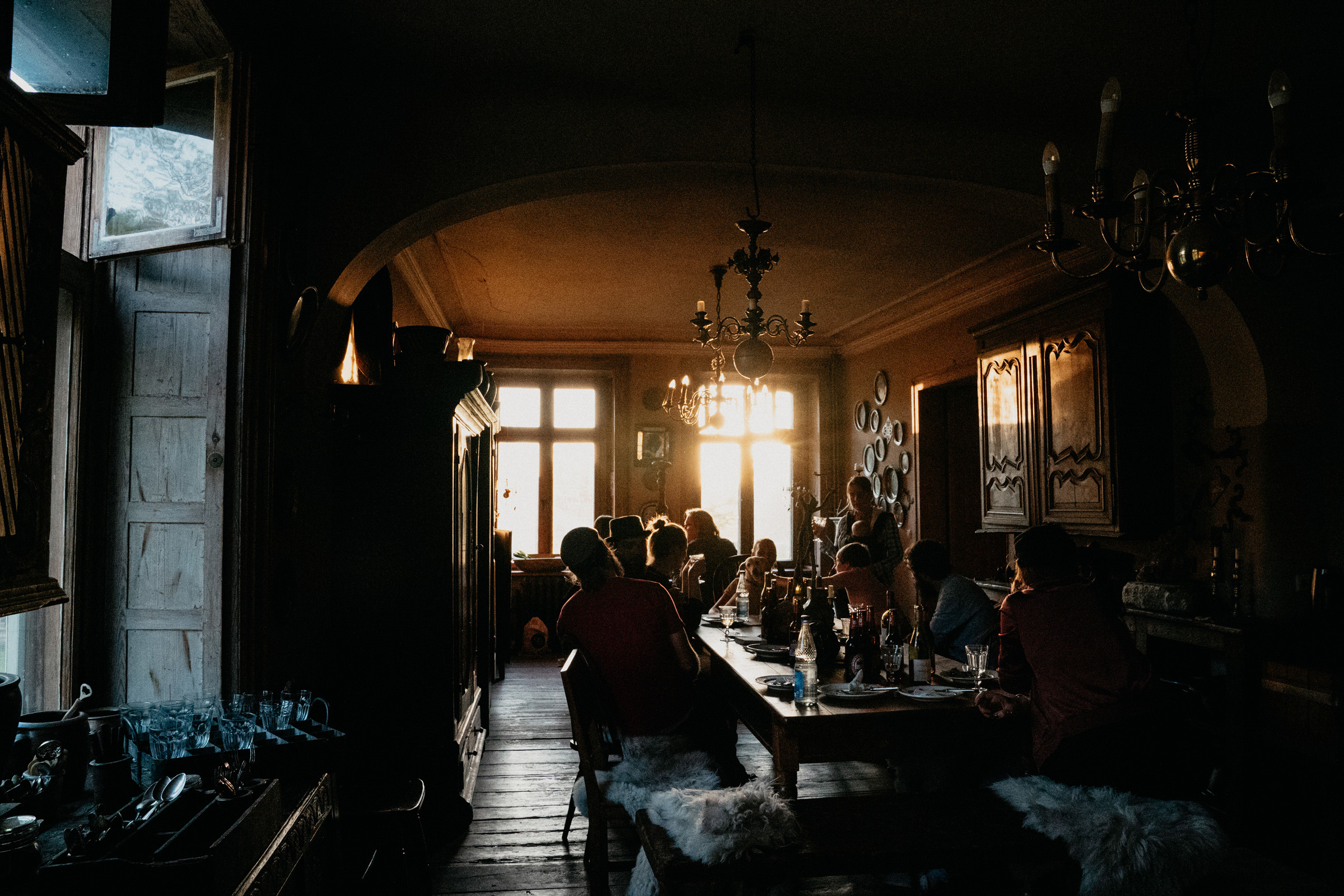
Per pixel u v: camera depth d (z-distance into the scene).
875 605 4.37
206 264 2.72
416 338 3.86
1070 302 5.26
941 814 2.36
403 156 3.54
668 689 3.02
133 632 2.66
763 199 5.05
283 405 3.02
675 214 5.32
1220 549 4.48
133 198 2.59
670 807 2.27
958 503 7.74
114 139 2.62
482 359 9.06
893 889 3.09
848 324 8.62
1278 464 4.16
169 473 2.69
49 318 1.71
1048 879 2.44
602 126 3.68
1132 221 3.91
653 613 3.05
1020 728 2.87
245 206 2.68
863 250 6.08
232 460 2.68
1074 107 3.74
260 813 1.74
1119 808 2.23
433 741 3.72
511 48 3.22
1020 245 5.84
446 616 3.76
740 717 3.79
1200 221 1.99
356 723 3.69
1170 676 4.44
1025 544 2.68
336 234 3.45
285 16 2.95
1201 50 3.24
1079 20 3.03
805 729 2.76
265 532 2.79
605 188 3.92
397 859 2.63
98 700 2.64
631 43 3.20
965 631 3.70
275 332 2.91
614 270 6.65
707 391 6.75
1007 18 3.02
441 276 6.70
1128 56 3.29
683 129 3.73
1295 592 4.11
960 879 2.91
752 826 2.11
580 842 3.64
